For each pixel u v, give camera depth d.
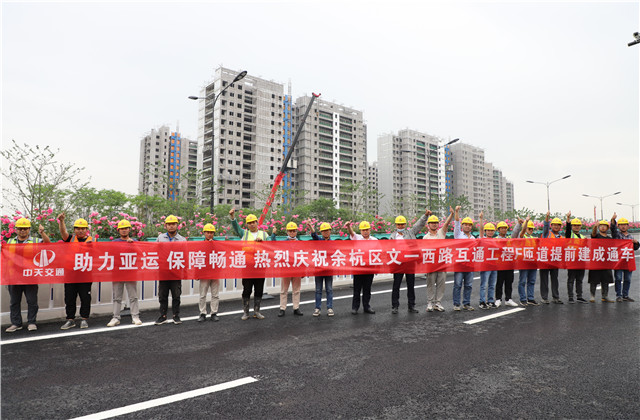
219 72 87.31
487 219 140.88
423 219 8.28
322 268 7.69
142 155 126.69
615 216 9.51
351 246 7.81
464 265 8.17
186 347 5.41
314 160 103.44
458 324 6.84
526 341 5.75
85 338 5.90
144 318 7.40
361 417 3.37
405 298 9.70
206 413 3.45
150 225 12.69
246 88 92.25
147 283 8.38
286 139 100.56
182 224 13.02
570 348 5.41
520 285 8.88
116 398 3.75
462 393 3.89
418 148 130.38
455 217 8.48
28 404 3.62
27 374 4.37
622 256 9.38
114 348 5.37
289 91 102.62
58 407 3.56
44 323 6.96
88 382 4.14
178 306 7.03
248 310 7.32
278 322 7.02
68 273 6.54
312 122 103.75
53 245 6.54
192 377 4.29
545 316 7.53
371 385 4.07
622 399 3.79
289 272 7.59
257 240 7.56
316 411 3.48
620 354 5.16
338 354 5.11
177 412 3.47
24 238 6.55
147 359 4.89
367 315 7.64
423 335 6.08
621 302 9.21
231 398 3.75
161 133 123.25
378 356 5.02
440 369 4.55
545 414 3.47
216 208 63.72
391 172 124.81
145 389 3.96
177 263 6.99
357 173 113.69
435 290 8.16
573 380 4.25
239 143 89.50
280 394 3.84
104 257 6.75
